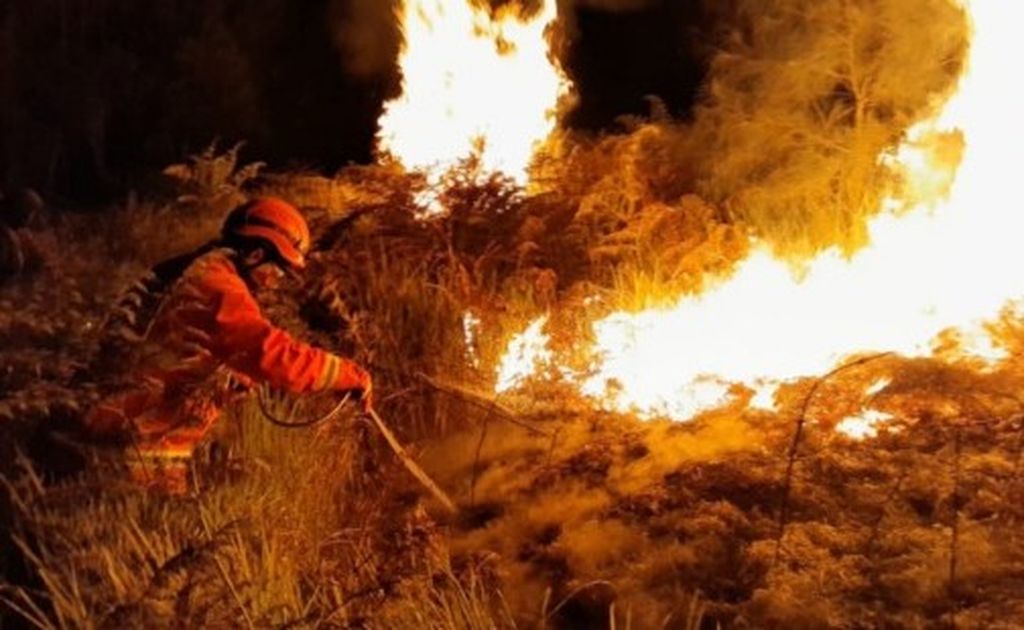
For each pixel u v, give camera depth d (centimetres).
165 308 475
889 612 404
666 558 448
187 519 446
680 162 863
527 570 465
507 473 536
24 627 425
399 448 500
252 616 402
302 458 511
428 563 443
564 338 620
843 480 489
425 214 720
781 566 431
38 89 1148
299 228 507
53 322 448
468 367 605
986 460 481
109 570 413
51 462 471
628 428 563
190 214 851
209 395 475
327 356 483
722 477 499
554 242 722
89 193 1115
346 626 398
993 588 406
